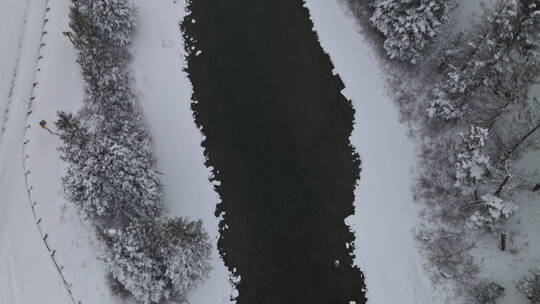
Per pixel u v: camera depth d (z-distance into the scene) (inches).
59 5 1454.2
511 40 973.8
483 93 1147.9
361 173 1203.9
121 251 980.6
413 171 1188.5
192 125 1285.7
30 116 1301.7
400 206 1155.3
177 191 1200.8
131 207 1099.3
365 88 1302.9
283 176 1211.2
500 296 1018.1
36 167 1232.2
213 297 1086.4
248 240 1142.3
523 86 1055.6
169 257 994.1
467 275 1051.9
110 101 1231.5
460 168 1058.7
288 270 1108.5
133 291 999.0
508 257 1056.8
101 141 1053.8
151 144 1242.0
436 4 1138.7
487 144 1131.3
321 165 1220.5
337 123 1269.7
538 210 1082.1
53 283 1106.7
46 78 1350.9
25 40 1418.6
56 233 1155.3
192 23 1427.2
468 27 1257.4
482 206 1064.2
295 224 1155.3
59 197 1190.9
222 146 1255.5
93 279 1102.4
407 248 1109.1
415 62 1254.9
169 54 1385.3
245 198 1189.7
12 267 1130.7
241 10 1439.5
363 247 1120.2
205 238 1055.6
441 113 1175.0
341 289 1083.9
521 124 1135.0
